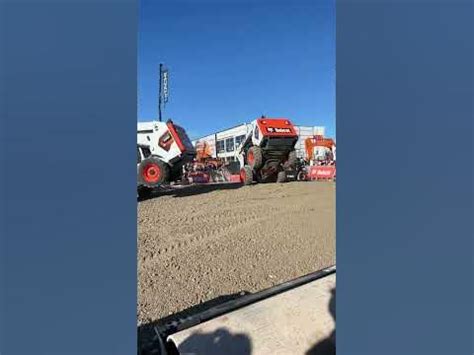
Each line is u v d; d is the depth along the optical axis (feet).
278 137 33.27
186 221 18.89
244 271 11.41
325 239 15.34
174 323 5.86
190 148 28.81
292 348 5.24
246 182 35.37
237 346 5.20
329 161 47.52
